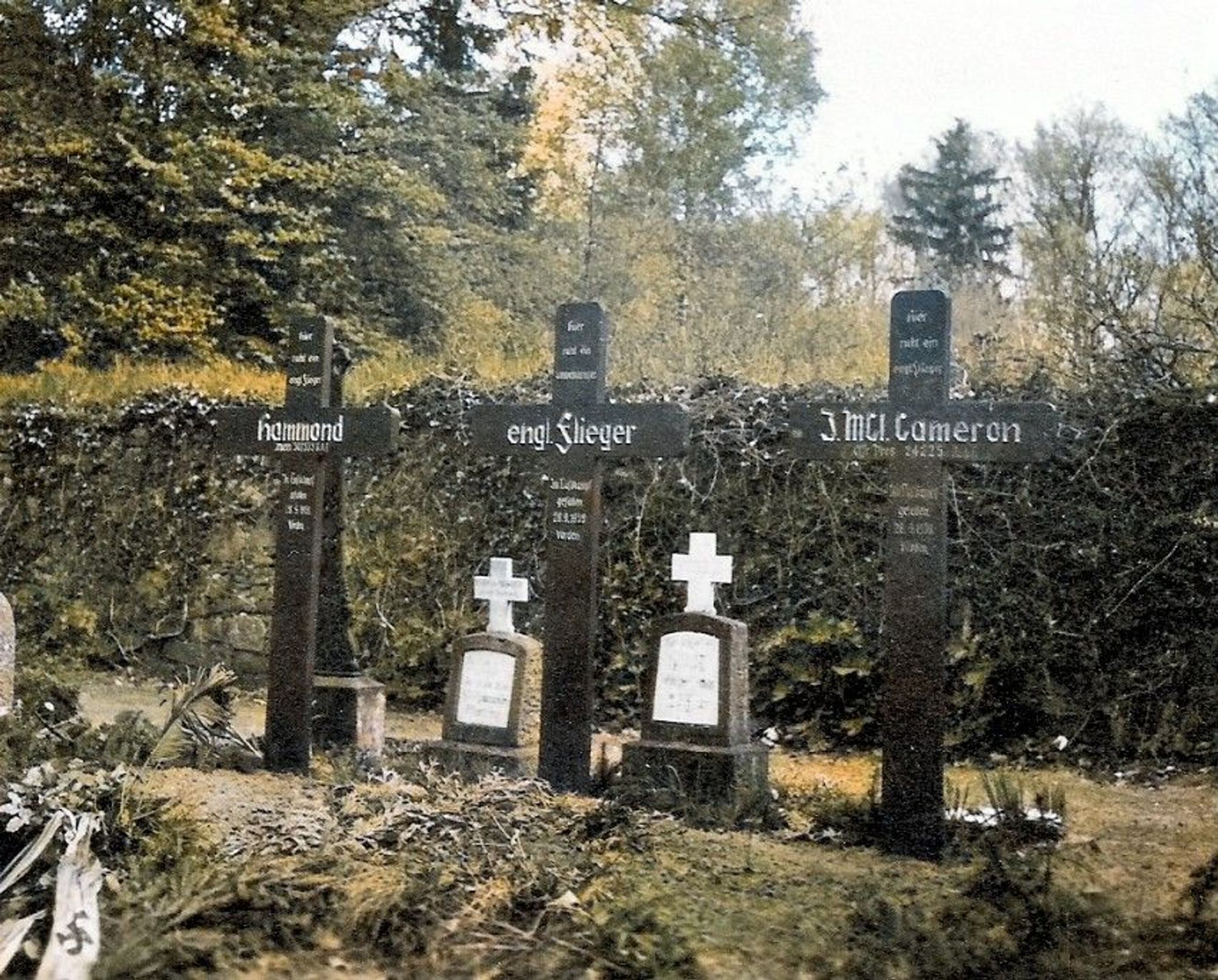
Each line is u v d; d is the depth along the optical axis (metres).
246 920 4.33
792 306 17.72
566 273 22.31
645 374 11.24
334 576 8.19
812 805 6.56
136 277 18.11
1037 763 8.24
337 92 19.36
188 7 17.94
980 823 5.98
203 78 18.73
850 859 5.70
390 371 12.08
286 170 18.53
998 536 8.55
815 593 9.06
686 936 4.25
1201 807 6.88
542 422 7.32
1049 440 5.74
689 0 22.25
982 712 8.51
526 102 23.72
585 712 7.05
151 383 12.78
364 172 19.50
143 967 3.83
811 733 8.95
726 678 6.86
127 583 11.78
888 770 5.87
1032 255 12.03
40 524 12.12
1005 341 10.64
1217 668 8.02
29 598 11.97
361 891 4.50
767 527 9.23
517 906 4.56
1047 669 8.35
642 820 5.86
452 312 20.78
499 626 7.91
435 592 10.47
